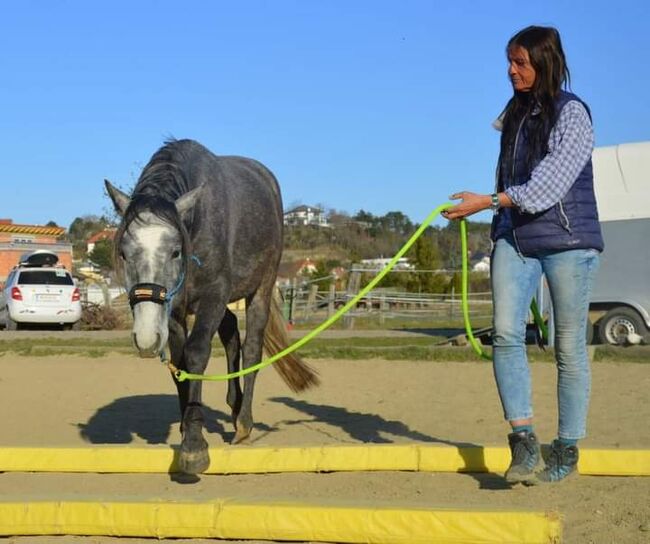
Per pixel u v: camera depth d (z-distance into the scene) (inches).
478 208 197.0
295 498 191.5
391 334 823.1
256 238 289.0
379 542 170.2
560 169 192.5
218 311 254.5
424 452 228.7
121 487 223.0
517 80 199.8
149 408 376.5
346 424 326.0
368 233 2913.4
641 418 317.4
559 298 199.0
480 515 163.8
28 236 1817.2
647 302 634.8
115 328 981.8
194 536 181.8
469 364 506.0
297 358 319.3
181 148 254.4
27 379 466.0
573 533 173.9
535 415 334.3
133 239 211.6
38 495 197.2
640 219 639.1
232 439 302.7
